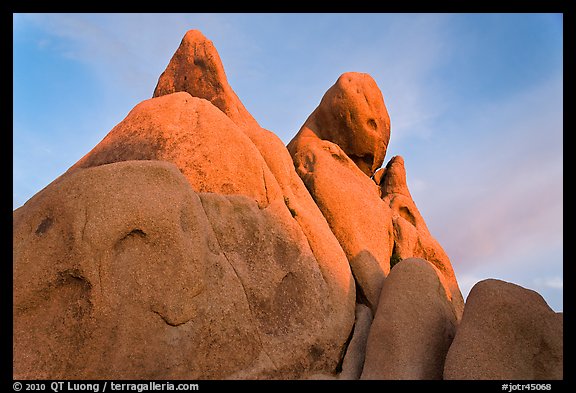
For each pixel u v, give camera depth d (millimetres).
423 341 7156
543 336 6367
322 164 9898
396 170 13656
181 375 6066
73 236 5773
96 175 6133
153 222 6125
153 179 6441
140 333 5887
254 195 7996
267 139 9164
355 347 7777
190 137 7918
